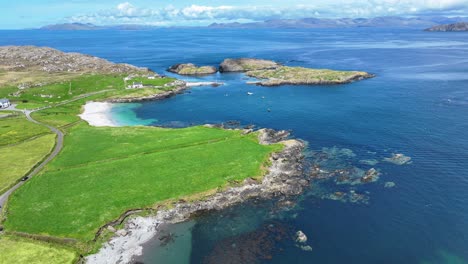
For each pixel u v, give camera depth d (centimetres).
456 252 6112
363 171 8969
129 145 10531
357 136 11356
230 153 9744
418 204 7475
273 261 6062
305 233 6750
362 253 6191
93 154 9912
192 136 11225
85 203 7456
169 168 8894
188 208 7469
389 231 6712
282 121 13375
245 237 6681
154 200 7594
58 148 10538
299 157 9875
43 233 6519
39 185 8162
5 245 6181
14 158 9688
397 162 9344
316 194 8044
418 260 5981
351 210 7406
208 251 6309
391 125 12219
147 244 6462
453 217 7000
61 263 5744
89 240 6400
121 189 7969
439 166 9012
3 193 7881
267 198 7925
